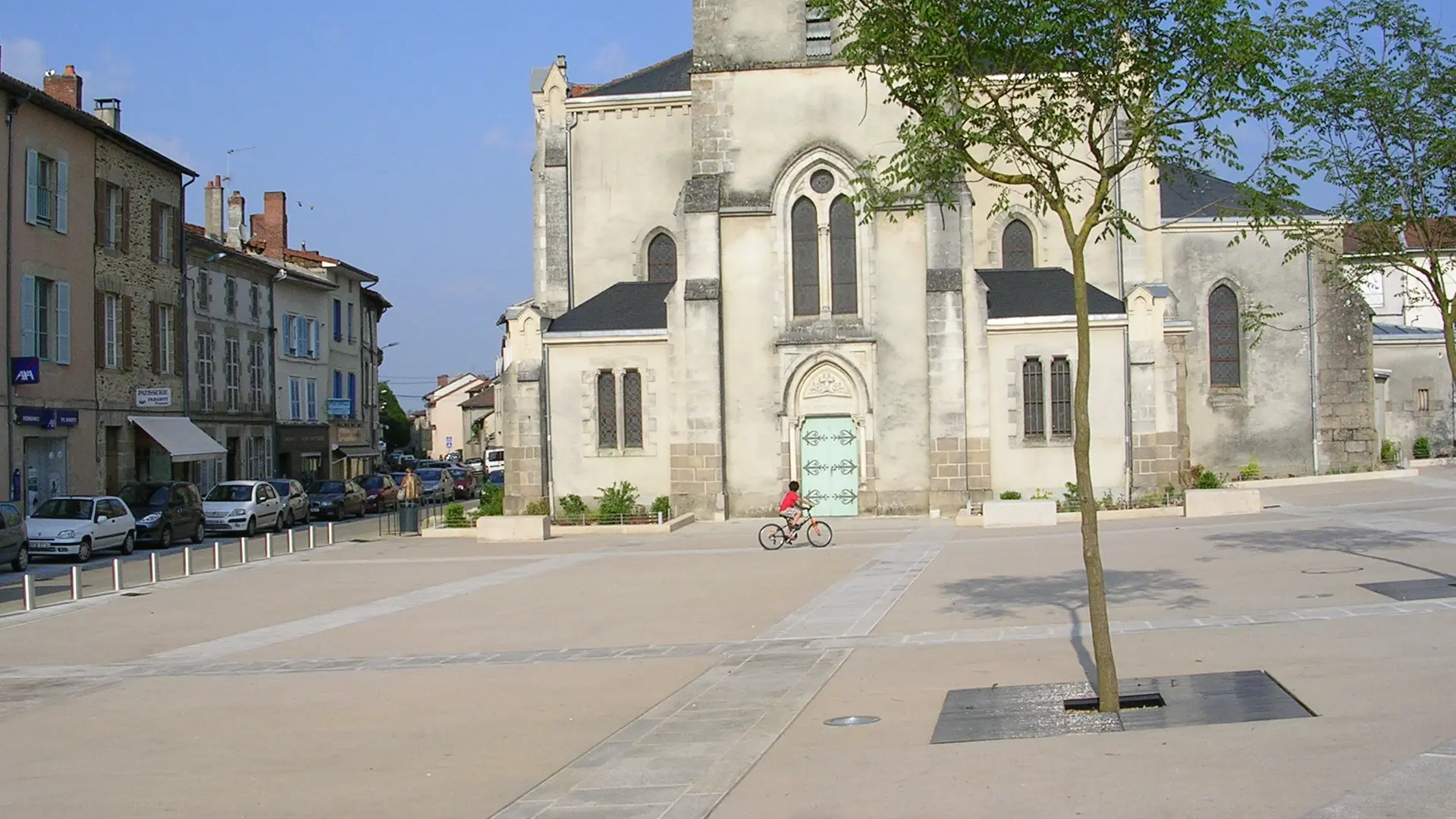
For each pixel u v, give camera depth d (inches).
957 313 1393.9
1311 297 1718.8
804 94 1440.7
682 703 502.3
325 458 2556.6
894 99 527.8
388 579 1028.5
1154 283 1598.2
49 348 1534.2
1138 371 1391.5
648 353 1467.8
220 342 2050.9
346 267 2664.9
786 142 1440.7
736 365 1448.1
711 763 402.6
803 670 558.3
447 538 1430.9
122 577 1074.1
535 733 461.1
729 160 1449.3
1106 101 505.4
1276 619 604.7
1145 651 546.3
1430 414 2089.1
